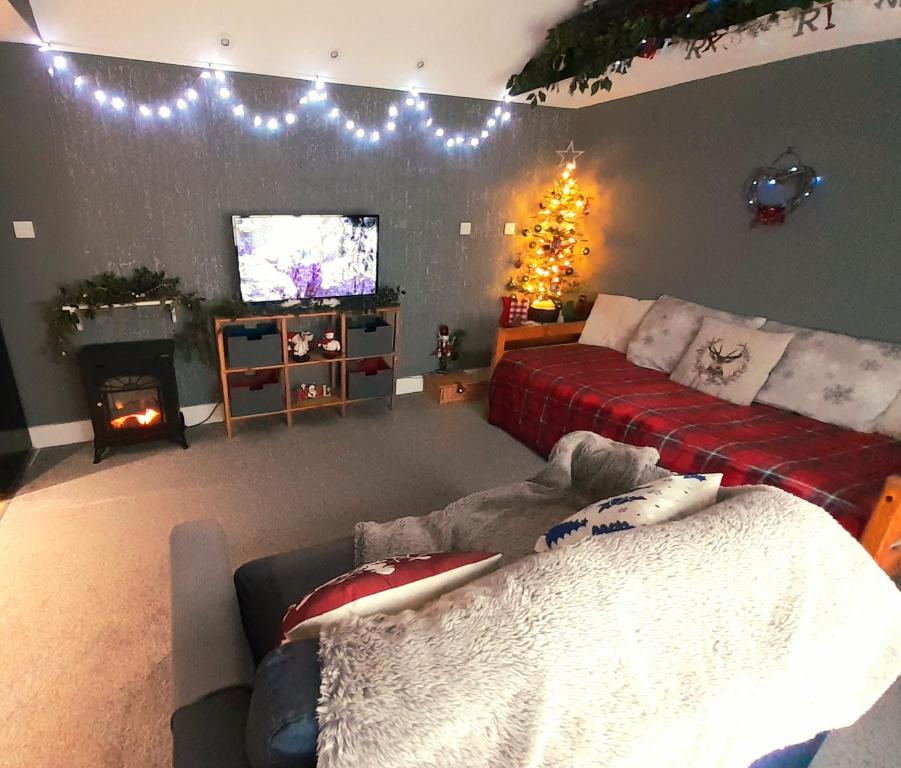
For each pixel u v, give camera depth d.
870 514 1.89
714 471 2.38
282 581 1.53
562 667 0.78
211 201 3.18
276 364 3.31
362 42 3.04
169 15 2.63
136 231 3.05
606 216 4.15
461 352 4.39
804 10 2.13
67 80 2.69
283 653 0.78
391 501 2.77
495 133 3.94
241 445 3.27
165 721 1.59
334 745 0.67
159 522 2.50
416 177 3.75
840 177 2.78
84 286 2.99
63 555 2.26
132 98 2.84
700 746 0.87
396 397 4.17
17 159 2.70
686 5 2.49
